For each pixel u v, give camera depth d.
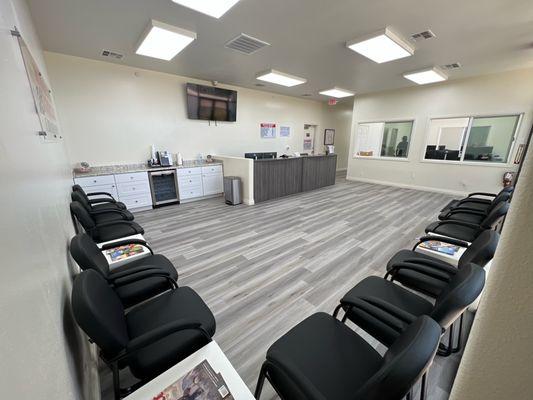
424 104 5.79
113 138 4.33
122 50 3.50
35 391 0.51
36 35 2.68
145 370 1.00
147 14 2.49
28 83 1.18
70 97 3.83
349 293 1.48
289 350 1.09
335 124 9.31
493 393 0.39
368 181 7.25
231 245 3.07
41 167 1.11
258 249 2.96
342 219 4.02
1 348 0.40
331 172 6.75
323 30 2.84
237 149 6.29
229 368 0.89
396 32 2.89
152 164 4.66
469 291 1.01
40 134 1.28
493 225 2.03
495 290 0.36
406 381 0.64
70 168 3.70
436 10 2.42
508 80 4.64
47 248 0.89
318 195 5.68
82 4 2.29
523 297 0.34
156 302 1.39
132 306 1.48
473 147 5.32
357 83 5.48
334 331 1.20
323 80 5.19
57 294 0.90
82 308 0.84
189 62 4.05
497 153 5.05
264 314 1.90
